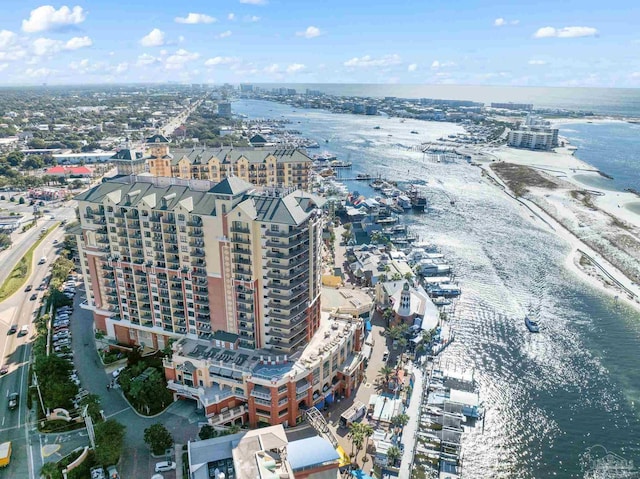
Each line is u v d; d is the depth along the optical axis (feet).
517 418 459.73
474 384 495.41
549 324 625.82
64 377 467.93
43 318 585.22
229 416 425.28
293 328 460.96
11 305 644.27
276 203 444.96
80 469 374.84
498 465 406.62
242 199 456.45
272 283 449.06
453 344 578.25
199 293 483.92
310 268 468.75
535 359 550.77
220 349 472.85
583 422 456.04
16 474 372.99
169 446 390.83
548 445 428.97
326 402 463.01
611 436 439.22
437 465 401.90
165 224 472.85
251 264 446.19
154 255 491.31
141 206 479.00
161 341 527.40
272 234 429.79
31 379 491.31
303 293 466.29
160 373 462.60
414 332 581.94
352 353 504.43
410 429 435.94
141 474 373.61
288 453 337.72
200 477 319.88
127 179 547.49
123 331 540.93
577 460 413.39
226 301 474.49
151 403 440.86
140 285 509.35
